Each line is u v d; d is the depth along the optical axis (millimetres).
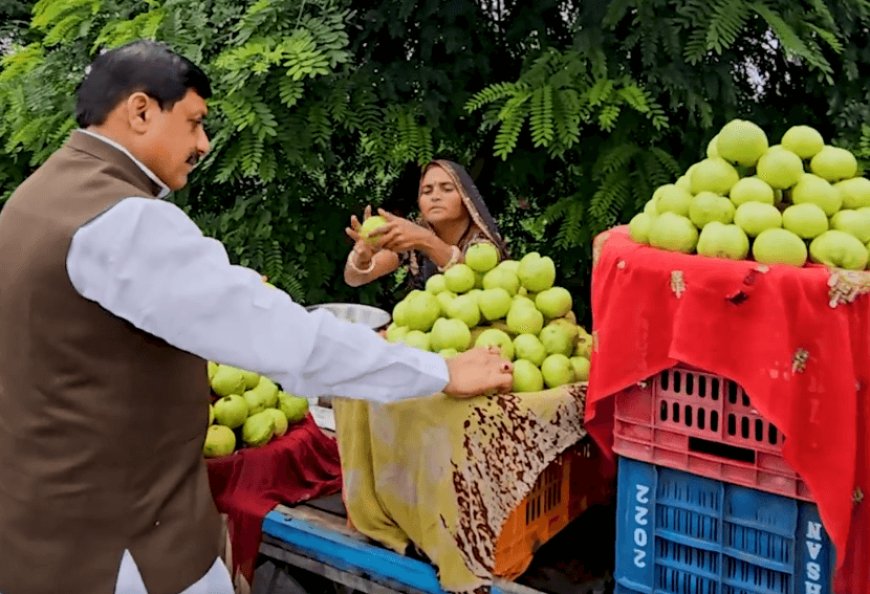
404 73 4215
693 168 1891
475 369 1897
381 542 2115
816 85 4242
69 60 4492
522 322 2195
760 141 1808
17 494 1610
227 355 1584
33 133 4406
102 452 1589
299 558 2309
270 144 3965
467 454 1897
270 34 3867
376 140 4137
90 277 1514
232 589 1897
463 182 3062
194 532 1740
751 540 1761
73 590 1606
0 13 5895
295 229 4543
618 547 1941
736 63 4223
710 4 3682
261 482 2393
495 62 4512
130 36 3994
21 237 1564
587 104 3715
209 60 4055
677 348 1708
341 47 3746
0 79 4656
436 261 2803
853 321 1610
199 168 4125
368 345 1726
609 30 3906
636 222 1961
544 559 2260
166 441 1687
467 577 1910
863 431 1650
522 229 4898
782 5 3932
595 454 2385
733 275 1651
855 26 4328
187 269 1541
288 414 2607
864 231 1739
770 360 1612
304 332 1633
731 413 1735
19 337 1568
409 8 4082
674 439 1816
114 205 1525
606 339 1863
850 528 1678
